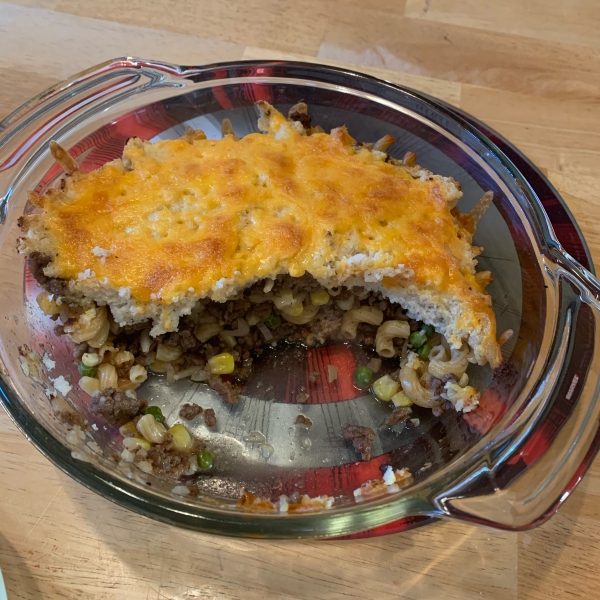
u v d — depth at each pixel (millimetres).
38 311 259
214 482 245
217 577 223
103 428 252
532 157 330
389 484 239
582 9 406
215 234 253
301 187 271
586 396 227
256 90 316
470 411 256
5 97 328
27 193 270
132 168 277
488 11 400
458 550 230
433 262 259
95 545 226
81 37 359
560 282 259
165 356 266
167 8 380
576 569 227
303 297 274
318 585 224
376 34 379
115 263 247
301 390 274
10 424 247
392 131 313
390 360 284
